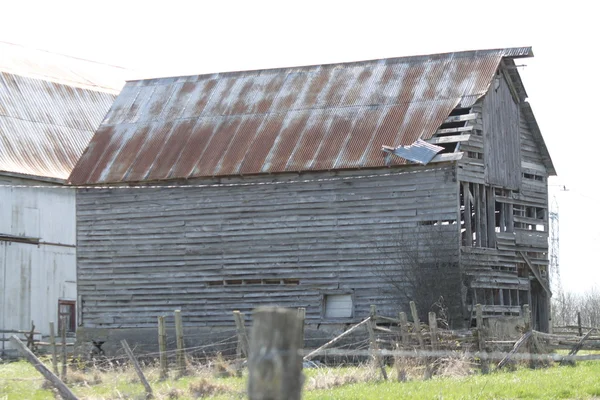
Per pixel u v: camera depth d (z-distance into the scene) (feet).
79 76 320.09
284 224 197.16
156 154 211.00
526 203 212.43
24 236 248.93
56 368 141.08
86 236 213.66
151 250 208.03
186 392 116.16
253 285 198.80
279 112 210.59
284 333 37.06
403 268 185.37
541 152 219.82
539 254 215.72
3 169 243.19
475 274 187.62
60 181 257.75
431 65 209.46
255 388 36.81
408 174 188.96
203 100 223.30
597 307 392.68
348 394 105.09
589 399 102.27
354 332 187.21
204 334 200.85
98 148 218.59
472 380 118.73
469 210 188.55
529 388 108.78
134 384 130.11
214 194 203.62
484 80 199.52
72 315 262.88
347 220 192.44
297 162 194.49
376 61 216.95
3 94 271.69
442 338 137.39
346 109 204.64
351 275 190.80
